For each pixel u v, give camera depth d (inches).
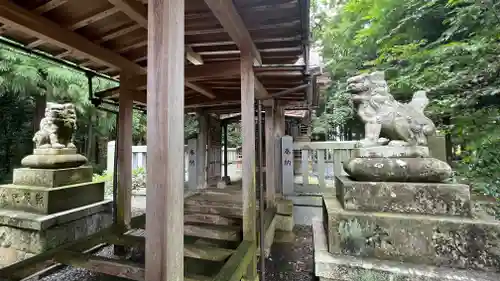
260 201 99.0
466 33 125.8
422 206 72.3
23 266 85.0
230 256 87.8
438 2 140.7
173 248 45.4
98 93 141.0
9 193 136.1
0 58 217.3
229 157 385.7
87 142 374.3
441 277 61.0
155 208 44.5
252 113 99.9
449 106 117.5
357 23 249.0
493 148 108.0
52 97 265.1
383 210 75.1
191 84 132.9
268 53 113.7
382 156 80.1
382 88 86.5
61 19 92.9
